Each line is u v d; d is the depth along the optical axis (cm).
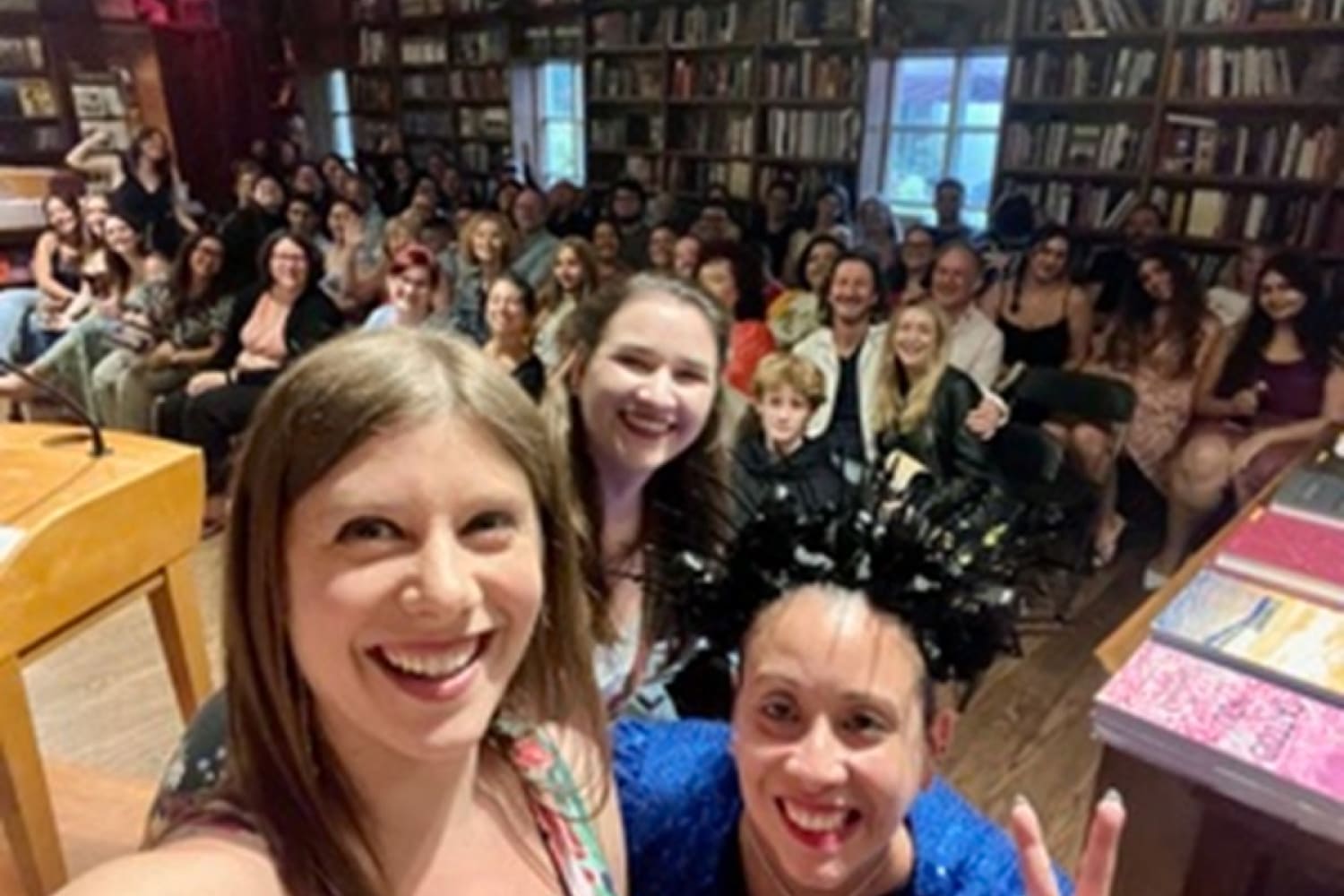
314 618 58
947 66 532
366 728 60
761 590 77
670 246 453
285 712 61
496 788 79
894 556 73
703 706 111
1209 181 434
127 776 204
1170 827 78
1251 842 74
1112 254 424
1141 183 454
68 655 254
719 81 611
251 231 510
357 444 56
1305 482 129
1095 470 309
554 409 132
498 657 64
